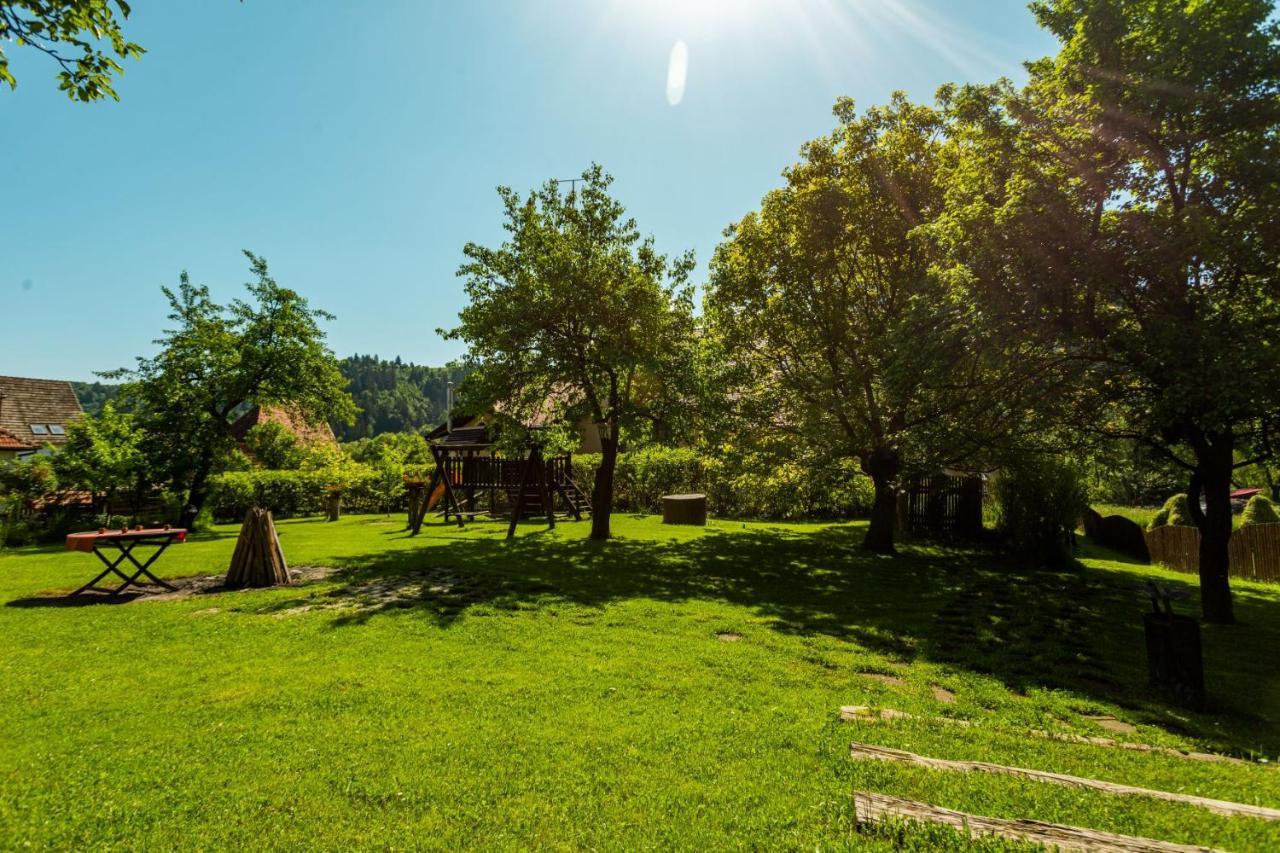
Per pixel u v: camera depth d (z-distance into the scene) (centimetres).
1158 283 885
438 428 3219
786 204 1595
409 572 1188
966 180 1101
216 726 484
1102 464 1398
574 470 2848
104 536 1005
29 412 4134
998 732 503
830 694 585
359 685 582
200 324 2359
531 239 1677
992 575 1294
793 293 1562
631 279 1636
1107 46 879
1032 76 1064
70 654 679
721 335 1708
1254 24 793
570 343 1703
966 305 1014
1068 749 472
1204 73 809
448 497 2345
